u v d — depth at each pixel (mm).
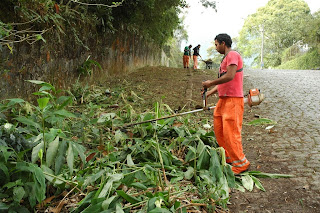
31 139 3557
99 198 2814
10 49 4613
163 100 7930
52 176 3150
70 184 3246
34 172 2988
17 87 5238
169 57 34656
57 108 4523
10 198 2949
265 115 6801
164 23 18750
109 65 10852
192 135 4551
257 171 3918
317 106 7621
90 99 7359
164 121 4754
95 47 9297
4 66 4852
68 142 3465
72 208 3023
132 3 10156
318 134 5438
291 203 3297
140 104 7238
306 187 3598
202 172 3678
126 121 5371
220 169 3613
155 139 4480
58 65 6879
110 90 8609
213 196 3150
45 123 4359
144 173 3449
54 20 6133
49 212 2994
